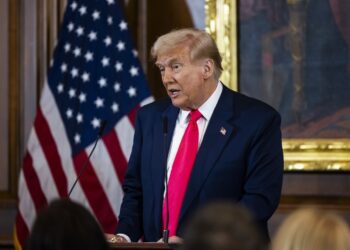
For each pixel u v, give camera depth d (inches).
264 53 441.7
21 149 460.1
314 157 434.0
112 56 438.6
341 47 438.3
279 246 155.0
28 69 460.1
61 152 433.1
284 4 441.4
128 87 435.5
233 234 139.3
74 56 440.8
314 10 439.5
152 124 311.7
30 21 460.1
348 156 431.8
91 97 437.1
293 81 440.1
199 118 302.4
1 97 462.0
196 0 453.4
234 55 440.8
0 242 454.9
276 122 300.8
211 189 292.7
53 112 437.1
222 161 294.2
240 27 443.5
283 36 441.4
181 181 297.3
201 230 140.2
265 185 291.4
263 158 294.2
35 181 433.1
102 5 443.8
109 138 431.2
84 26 442.6
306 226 153.5
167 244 253.4
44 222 160.2
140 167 312.2
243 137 295.7
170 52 295.7
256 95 442.0
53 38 459.2
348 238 152.1
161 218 298.8
